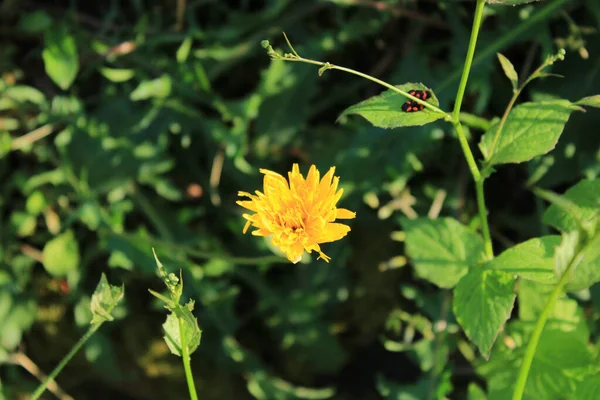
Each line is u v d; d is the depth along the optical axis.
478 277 0.39
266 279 0.49
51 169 0.50
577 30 0.44
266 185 0.37
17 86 0.48
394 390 0.46
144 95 0.47
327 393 0.49
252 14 0.47
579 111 0.44
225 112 0.47
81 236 0.49
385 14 0.46
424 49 0.47
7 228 0.50
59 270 0.48
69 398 0.50
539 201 0.47
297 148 0.48
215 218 0.49
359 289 0.49
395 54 0.48
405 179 0.46
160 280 0.49
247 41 0.47
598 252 0.36
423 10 0.48
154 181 0.48
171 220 0.49
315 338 0.49
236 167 0.48
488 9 0.45
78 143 0.48
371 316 0.49
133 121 0.48
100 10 0.51
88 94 0.50
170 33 0.48
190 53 0.48
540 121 0.38
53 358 0.51
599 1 0.44
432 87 0.46
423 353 0.46
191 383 0.36
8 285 0.49
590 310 0.46
